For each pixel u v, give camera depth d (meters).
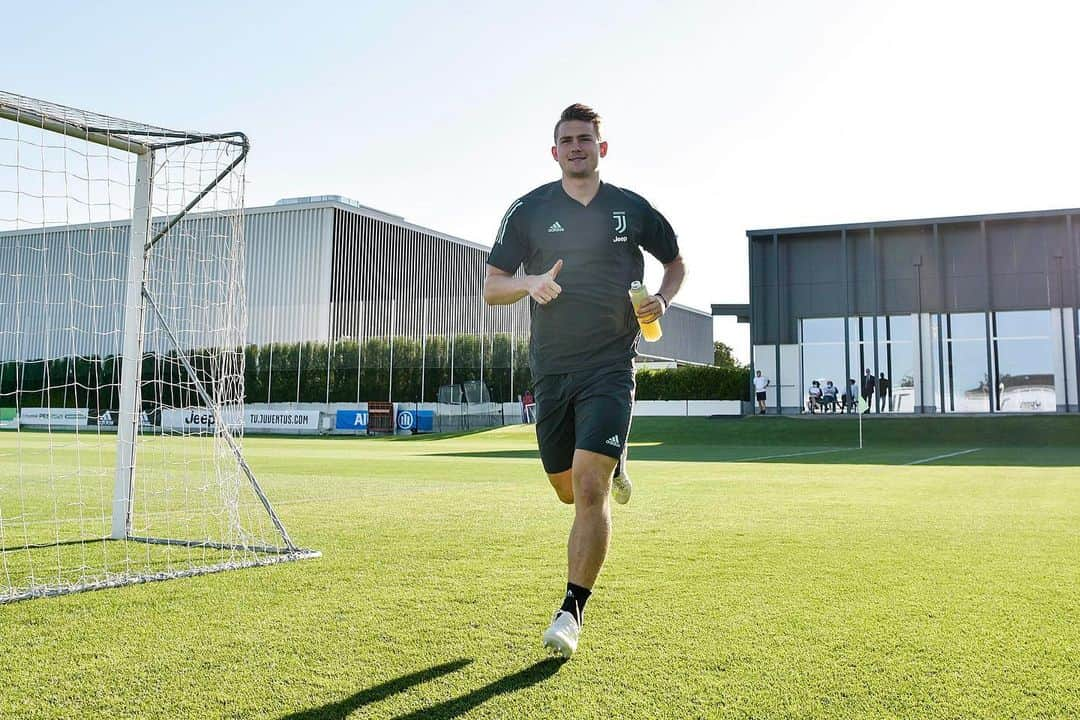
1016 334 27.91
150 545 5.50
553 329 3.37
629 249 3.40
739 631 3.12
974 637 3.03
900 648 2.90
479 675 2.63
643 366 36.41
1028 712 2.29
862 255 29.58
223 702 2.39
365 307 46.91
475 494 8.87
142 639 3.06
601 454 3.10
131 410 5.85
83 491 9.97
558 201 3.42
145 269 5.89
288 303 45.69
